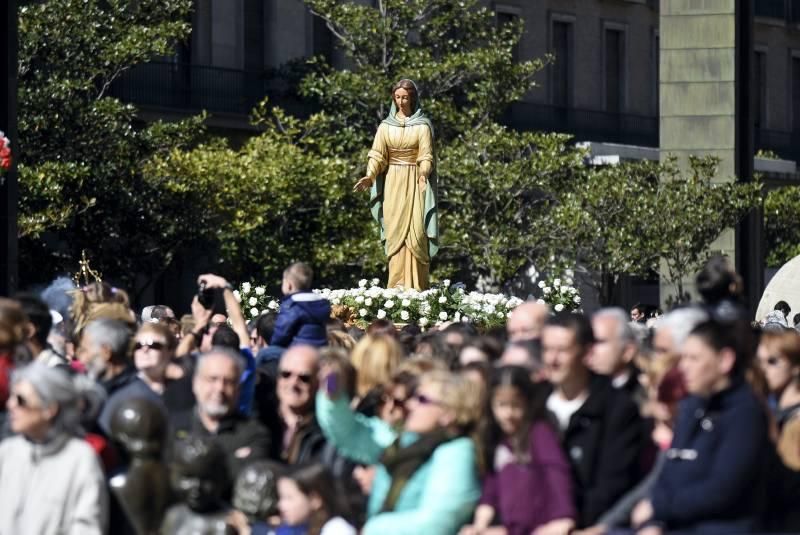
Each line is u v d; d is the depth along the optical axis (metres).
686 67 70.00
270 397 25.00
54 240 76.75
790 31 133.75
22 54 70.50
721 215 75.38
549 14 114.62
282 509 19.47
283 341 28.30
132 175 74.12
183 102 89.75
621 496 19.89
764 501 19.09
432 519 19.75
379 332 24.12
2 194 43.00
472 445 20.11
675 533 19.00
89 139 72.06
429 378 20.33
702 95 70.19
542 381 20.89
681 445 19.08
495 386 19.52
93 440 21.16
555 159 83.44
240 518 20.16
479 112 85.44
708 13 69.06
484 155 84.31
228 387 21.94
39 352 25.05
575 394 20.58
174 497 20.16
